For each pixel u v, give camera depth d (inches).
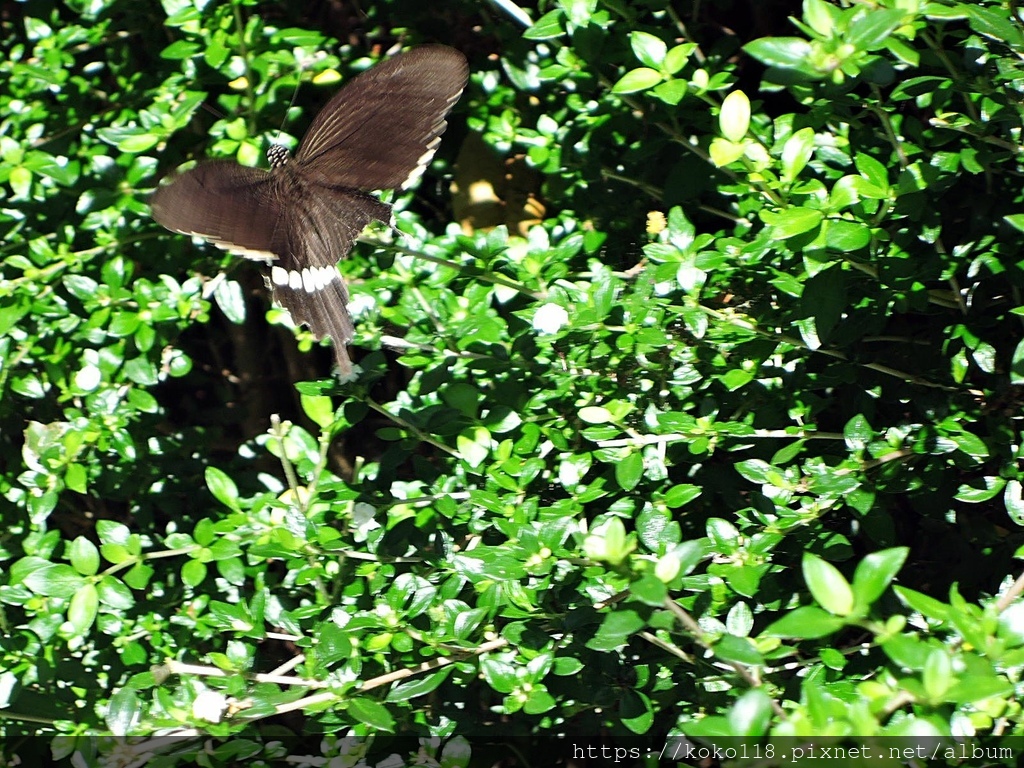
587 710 139.0
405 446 138.4
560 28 140.8
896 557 83.1
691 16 183.9
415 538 134.4
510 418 134.0
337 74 165.5
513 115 175.8
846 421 142.9
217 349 227.3
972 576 136.6
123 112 170.6
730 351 134.4
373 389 212.2
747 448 140.9
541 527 117.6
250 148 155.8
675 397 140.3
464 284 156.5
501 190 186.1
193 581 132.7
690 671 126.3
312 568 136.9
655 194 161.2
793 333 130.3
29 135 166.1
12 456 169.3
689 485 126.0
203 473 172.7
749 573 116.9
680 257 129.7
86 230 168.4
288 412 230.8
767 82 108.0
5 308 152.6
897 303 129.3
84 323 157.1
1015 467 125.3
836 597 82.9
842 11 102.3
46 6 179.8
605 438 125.7
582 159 163.9
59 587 126.5
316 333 123.9
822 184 123.2
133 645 142.0
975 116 131.5
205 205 116.4
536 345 140.6
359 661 123.3
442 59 121.3
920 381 135.6
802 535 125.3
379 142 125.0
